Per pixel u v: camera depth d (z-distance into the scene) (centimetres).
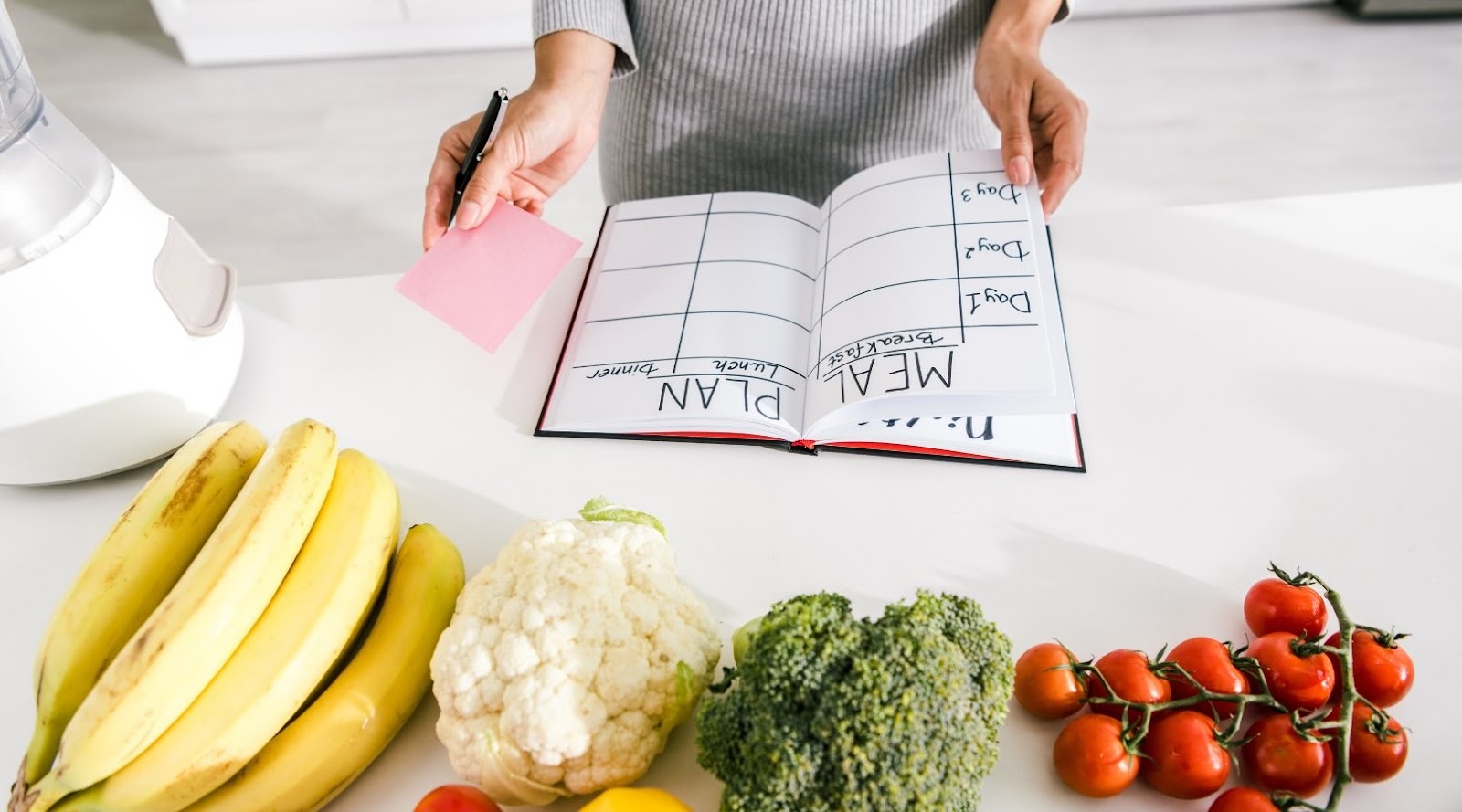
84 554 80
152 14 290
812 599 58
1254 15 269
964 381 76
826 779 53
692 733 66
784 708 54
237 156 244
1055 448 82
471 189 88
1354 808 60
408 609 67
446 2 261
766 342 87
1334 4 270
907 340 80
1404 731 61
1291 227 101
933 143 121
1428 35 257
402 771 65
